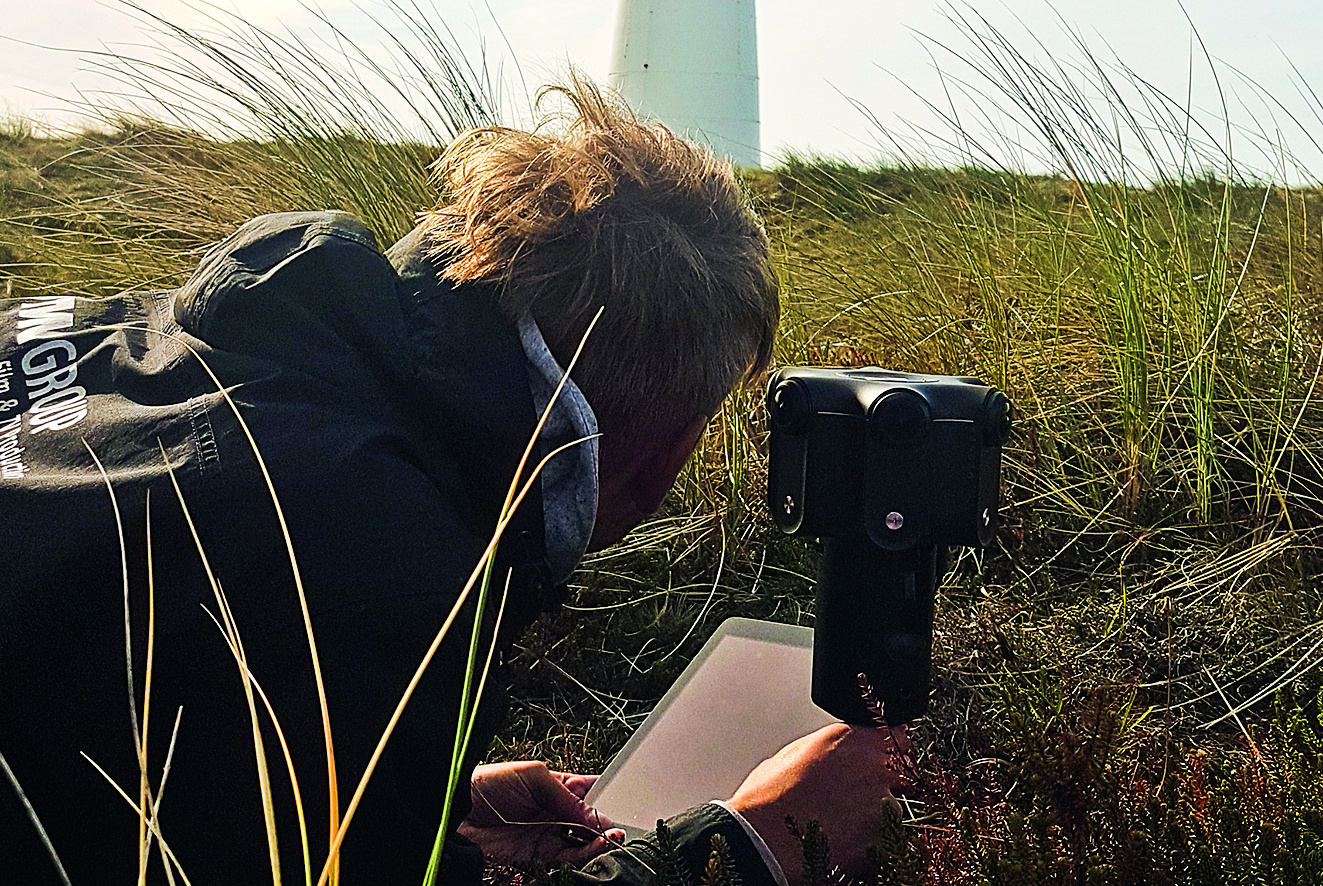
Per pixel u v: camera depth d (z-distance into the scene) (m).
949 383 1.25
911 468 1.22
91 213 3.70
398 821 0.96
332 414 0.98
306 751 0.91
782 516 1.30
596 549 1.30
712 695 1.61
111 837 0.95
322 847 0.94
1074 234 3.62
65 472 0.96
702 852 1.17
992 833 1.24
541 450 1.07
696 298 1.10
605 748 2.21
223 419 0.96
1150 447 2.88
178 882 0.94
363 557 0.92
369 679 0.91
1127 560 2.65
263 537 0.92
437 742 0.96
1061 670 2.14
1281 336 3.12
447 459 1.06
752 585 2.72
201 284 1.09
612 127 1.18
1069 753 1.13
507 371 1.05
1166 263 3.23
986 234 3.77
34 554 0.91
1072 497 2.88
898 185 4.26
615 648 2.51
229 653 0.92
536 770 1.43
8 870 0.98
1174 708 2.11
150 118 3.77
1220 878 1.07
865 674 1.28
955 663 2.22
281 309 1.04
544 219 1.08
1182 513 2.77
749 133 15.54
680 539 2.85
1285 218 3.46
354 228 1.12
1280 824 1.13
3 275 3.41
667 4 15.18
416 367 1.03
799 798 1.24
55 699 0.92
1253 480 2.88
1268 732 2.00
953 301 3.57
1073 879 1.07
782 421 1.27
